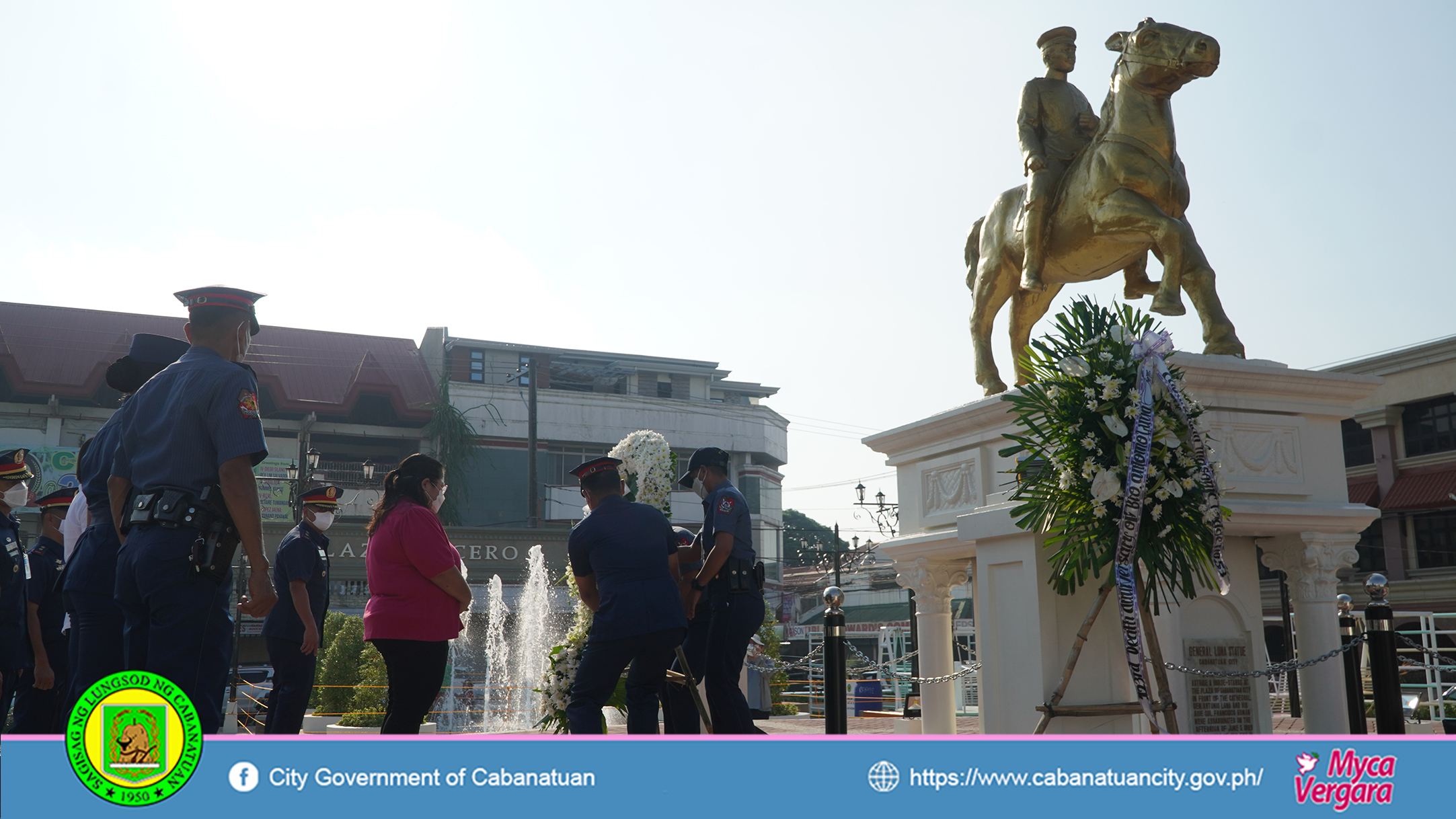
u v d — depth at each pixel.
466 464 40.97
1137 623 4.80
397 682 5.18
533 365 39.03
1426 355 34.28
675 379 48.25
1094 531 5.18
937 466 8.32
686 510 45.34
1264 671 5.29
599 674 5.30
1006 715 5.92
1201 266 6.86
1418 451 34.78
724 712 6.28
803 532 66.88
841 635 6.00
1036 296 8.16
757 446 47.59
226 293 4.23
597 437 44.03
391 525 5.25
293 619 6.64
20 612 6.68
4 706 6.65
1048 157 7.64
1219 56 6.85
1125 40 7.21
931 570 8.40
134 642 3.85
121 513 4.09
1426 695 12.22
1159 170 7.06
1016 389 7.26
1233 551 6.73
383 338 44.16
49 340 37.50
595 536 5.47
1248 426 6.72
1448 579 32.88
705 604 6.73
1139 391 5.01
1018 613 5.88
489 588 32.75
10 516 6.76
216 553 3.78
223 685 3.83
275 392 38.91
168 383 4.02
